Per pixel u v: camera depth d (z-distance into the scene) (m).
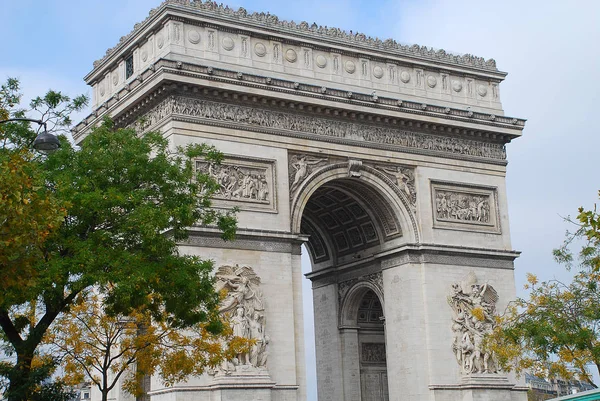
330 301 127.38
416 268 114.31
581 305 90.19
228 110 104.44
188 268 72.44
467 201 120.12
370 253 120.81
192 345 82.44
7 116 67.00
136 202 70.81
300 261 106.06
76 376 77.38
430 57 120.31
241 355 98.25
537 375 96.69
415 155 116.88
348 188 115.44
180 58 102.69
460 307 115.06
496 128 122.62
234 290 99.88
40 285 64.00
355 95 111.38
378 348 127.94
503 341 103.25
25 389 65.00
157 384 97.94
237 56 106.81
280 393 100.44
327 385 126.25
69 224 70.12
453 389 112.06
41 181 61.50
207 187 78.44
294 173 108.06
